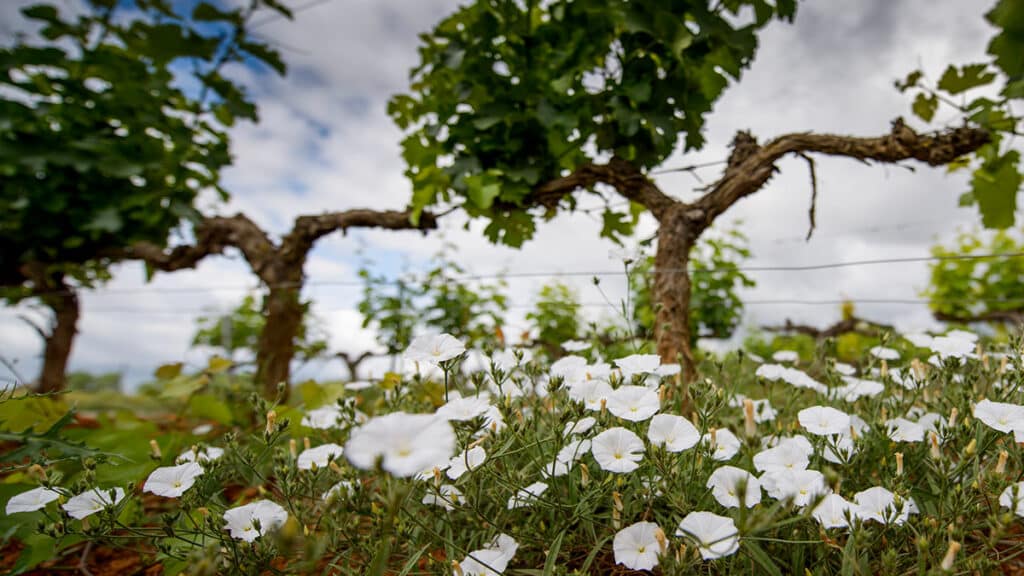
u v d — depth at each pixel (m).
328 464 1.77
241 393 3.82
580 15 3.05
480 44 3.31
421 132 3.49
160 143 4.49
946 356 1.95
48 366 5.35
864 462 1.87
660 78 2.95
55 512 1.85
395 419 1.02
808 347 5.65
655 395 1.64
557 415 1.81
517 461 1.88
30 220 4.87
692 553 1.26
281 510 1.54
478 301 5.38
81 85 4.40
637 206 3.59
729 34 2.78
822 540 1.35
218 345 8.77
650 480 1.58
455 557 1.57
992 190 3.20
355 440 0.97
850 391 2.15
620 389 1.67
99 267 5.85
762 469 1.50
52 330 5.41
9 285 5.39
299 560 1.67
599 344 2.53
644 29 2.75
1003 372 1.77
